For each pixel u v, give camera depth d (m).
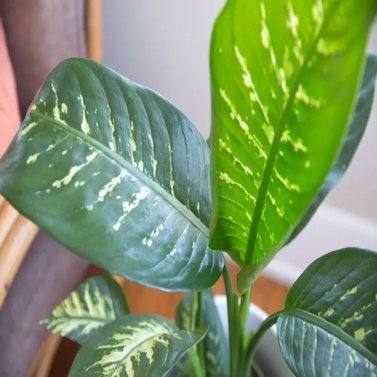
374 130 1.17
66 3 0.99
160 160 0.59
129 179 0.55
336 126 0.38
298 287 0.65
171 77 1.36
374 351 0.61
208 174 0.62
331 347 0.62
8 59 0.94
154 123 0.59
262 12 0.41
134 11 1.28
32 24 0.99
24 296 0.96
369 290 0.62
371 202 1.31
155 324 0.67
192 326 0.79
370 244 1.37
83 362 0.61
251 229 0.54
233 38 0.43
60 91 0.54
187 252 0.58
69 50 1.04
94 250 0.50
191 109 1.39
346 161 0.49
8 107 0.89
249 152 0.49
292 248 1.47
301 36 0.40
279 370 0.85
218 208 0.53
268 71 0.43
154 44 1.32
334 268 0.64
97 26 1.08
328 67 0.38
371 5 0.34
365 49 0.35
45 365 1.13
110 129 0.55
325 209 1.38
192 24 1.23
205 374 0.83
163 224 0.57
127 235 0.53
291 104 0.42
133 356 0.61
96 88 0.55
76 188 0.51
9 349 0.93
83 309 0.80
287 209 0.47
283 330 0.63
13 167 0.50
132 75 1.42
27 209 0.48
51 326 0.78
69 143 0.52
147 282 0.53
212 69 0.44
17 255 0.74
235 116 0.47
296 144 0.44
